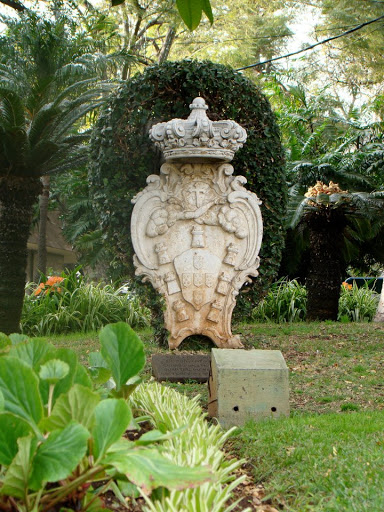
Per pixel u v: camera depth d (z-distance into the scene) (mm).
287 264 16391
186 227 9852
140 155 10367
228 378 5777
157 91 10398
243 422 5750
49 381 3293
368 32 26016
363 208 14273
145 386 5992
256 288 10828
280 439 4969
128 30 23875
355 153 17719
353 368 8758
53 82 11883
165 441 4113
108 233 10523
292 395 7352
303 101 20219
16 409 3012
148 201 9742
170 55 26469
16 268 12211
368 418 5867
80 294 14469
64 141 12078
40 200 20703
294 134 18438
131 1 21266
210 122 9258
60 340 12477
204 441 4066
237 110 10555
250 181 10719
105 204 10367
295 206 14312
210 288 9914
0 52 12367
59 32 12461
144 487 2738
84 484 3082
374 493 3742
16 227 12148
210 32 25250
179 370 8258
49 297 14570
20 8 15133
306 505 3615
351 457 4438
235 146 9484
